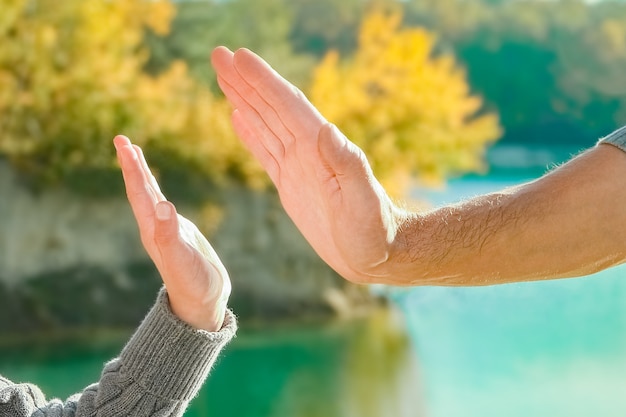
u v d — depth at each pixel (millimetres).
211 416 8992
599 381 10023
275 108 1281
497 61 32656
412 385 10055
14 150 12445
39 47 13422
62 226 12328
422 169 16609
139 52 18031
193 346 1384
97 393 1432
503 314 13789
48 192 12375
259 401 9531
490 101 32812
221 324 1429
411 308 14070
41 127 12914
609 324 13016
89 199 12492
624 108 32344
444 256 1280
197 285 1346
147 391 1388
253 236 13094
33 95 13062
